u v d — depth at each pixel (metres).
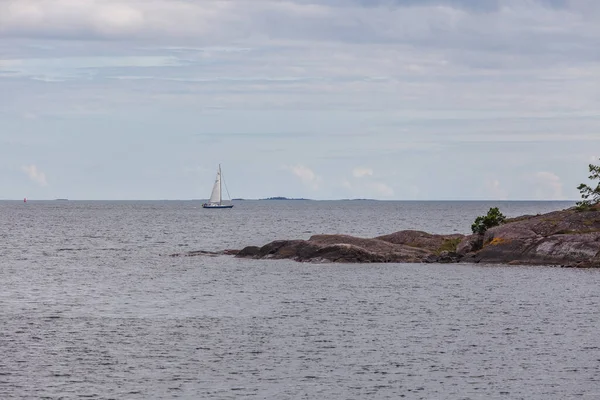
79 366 81.44
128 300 126.12
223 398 71.25
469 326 102.25
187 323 104.50
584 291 132.50
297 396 71.88
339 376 78.00
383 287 140.00
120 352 87.31
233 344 91.50
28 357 84.75
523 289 135.75
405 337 95.38
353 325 103.06
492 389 73.94
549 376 77.94
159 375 78.25
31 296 130.75
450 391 73.31
